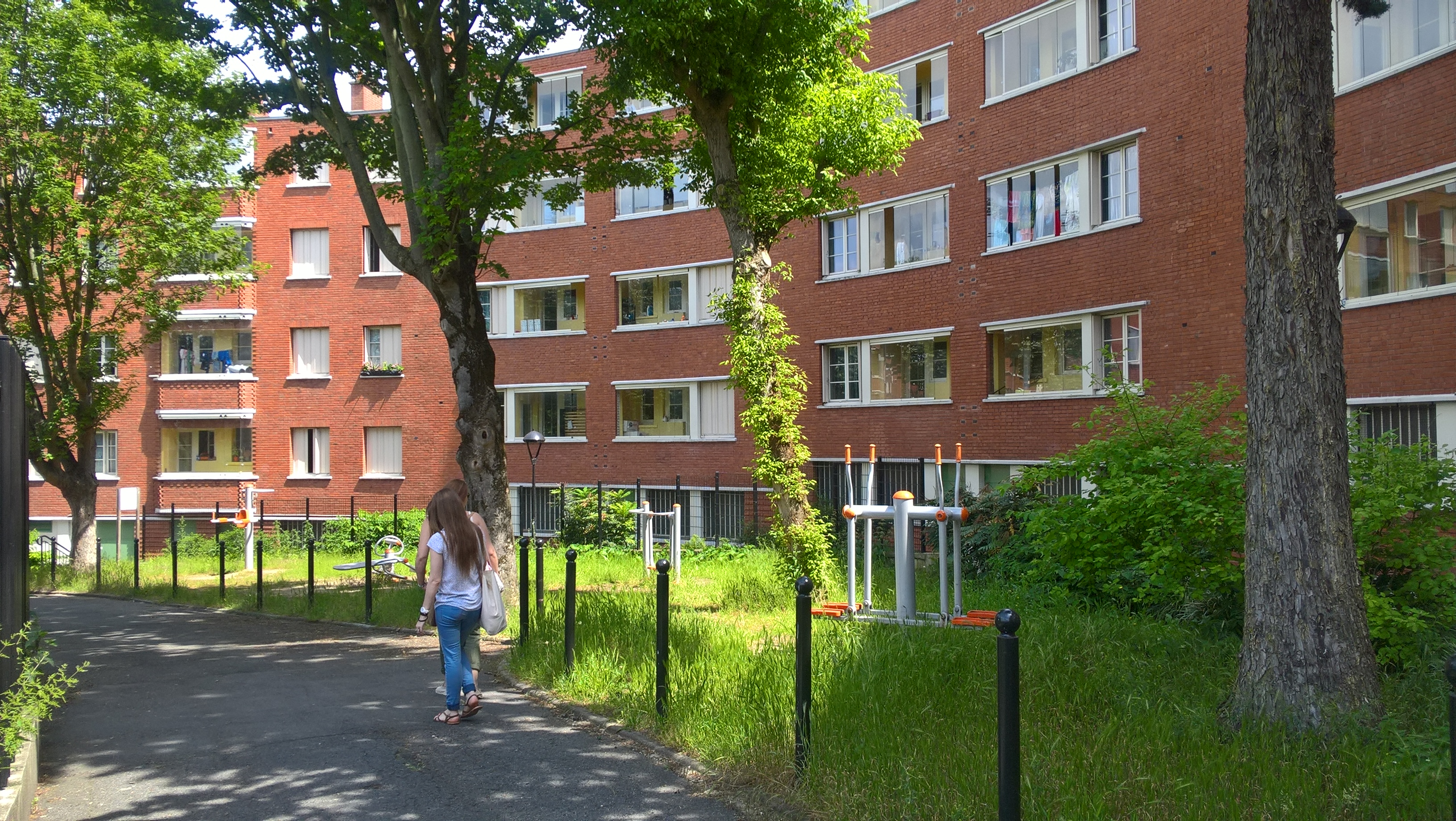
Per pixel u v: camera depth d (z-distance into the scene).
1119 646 8.08
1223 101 17.08
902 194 23.53
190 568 25.52
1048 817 4.76
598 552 23.02
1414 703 6.31
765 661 8.04
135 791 6.08
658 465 29.02
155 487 34.47
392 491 33.28
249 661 11.10
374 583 19.56
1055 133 20.27
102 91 24.61
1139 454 8.90
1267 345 6.25
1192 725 6.02
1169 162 18.02
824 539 13.62
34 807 5.82
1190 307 17.59
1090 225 19.55
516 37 15.51
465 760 6.53
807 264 25.50
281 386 34.03
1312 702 5.89
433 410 33.12
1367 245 14.41
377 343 33.78
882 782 5.30
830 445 25.00
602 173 15.89
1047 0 20.42
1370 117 14.29
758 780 5.80
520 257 31.03
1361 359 14.33
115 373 28.11
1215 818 4.69
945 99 22.81
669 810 5.52
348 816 5.54
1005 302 21.27
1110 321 19.42
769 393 13.80
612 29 13.37
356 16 14.56
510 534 14.66
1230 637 8.49
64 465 27.11
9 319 26.36
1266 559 6.17
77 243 24.80
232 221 33.88
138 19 15.79
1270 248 6.27
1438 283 13.48
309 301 33.97
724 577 17.02
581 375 30.27
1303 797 4.84
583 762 6.44
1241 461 8.44
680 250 28.77
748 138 14.18
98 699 9.05
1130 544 8.80
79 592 22.20
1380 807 4.70
